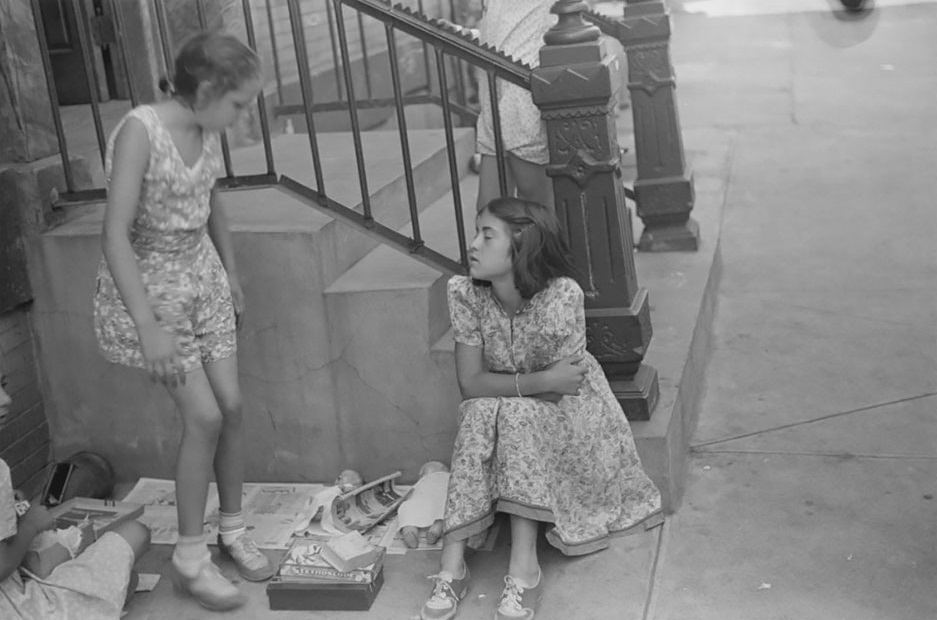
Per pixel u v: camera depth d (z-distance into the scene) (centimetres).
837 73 987
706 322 496
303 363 400
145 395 420
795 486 387
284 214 409
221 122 318
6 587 319
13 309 412
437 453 398
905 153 749
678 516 374
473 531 339
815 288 559
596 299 373
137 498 412
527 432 340
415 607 339
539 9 429
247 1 382
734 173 739
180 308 331
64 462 408
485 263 342
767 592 331
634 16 521
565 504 354
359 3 375
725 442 421
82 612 324
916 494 378
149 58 543
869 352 488
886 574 336
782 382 466
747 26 1234
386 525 381
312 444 408
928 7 1229
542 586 343
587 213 368
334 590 338
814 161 750
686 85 994
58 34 542
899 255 589
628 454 360
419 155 519
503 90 422
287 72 630
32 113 418
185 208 324
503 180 380
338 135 581
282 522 387
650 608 329
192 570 341
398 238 393
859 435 420
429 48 762
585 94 357
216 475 358
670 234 538
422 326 387
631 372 376
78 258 410
